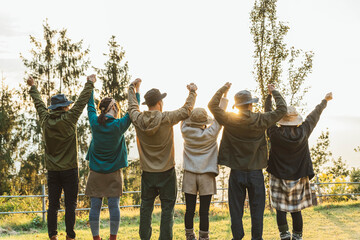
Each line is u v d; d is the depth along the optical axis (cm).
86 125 2606
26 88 2711
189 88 439
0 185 2669
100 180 425
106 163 425
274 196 477
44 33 2756
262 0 1287
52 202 430
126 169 2497
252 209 436
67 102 433
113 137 420
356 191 1441
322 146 2430
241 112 434
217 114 438
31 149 2675
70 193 427
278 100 448
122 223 990
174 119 416
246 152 435
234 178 441
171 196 427
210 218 1046
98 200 428
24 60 2722
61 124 412
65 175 425
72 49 2777
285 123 464
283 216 470
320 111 480
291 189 466
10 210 1264
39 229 958
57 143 418
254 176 436
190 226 461
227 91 463
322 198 1420
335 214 888
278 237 631
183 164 462
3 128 2759
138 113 426
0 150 2717
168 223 422
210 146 454
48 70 2750
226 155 445
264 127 435
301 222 475
